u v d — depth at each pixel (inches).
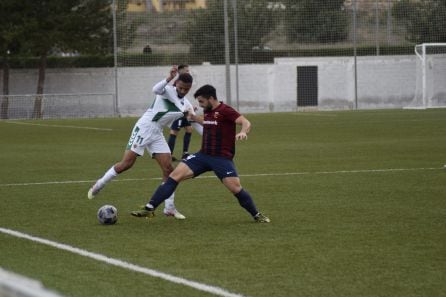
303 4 3703.3
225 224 827.4
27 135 2326.5
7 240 740.0
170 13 3567.9
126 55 3545.8
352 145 1841.8
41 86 3518.7
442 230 778.2
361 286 554.9
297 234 762.2
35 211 928.9
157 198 848.9
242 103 3661.4
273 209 928.3
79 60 3649.1
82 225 826.8
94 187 937.5
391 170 1331.2
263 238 743.1
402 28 3764.8
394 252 672.4
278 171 1343.5
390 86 3732.8
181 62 3577.8
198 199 1018.1
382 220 840.9
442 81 3703.3
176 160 1598.2
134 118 3221.0
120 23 3481.8
